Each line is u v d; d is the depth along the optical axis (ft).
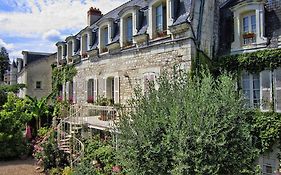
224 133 18.34
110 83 55.93
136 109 20.58
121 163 20.36
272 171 34.50
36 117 64.59
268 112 34.91
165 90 20.44
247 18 38.47
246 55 37.14
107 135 41.27
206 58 40.27
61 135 46.50
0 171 43.60
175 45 40.04
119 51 51.24
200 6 40.57
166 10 42.01
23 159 51.93
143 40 45.21
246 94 37.45
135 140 19.17
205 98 19.19
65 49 77.46
